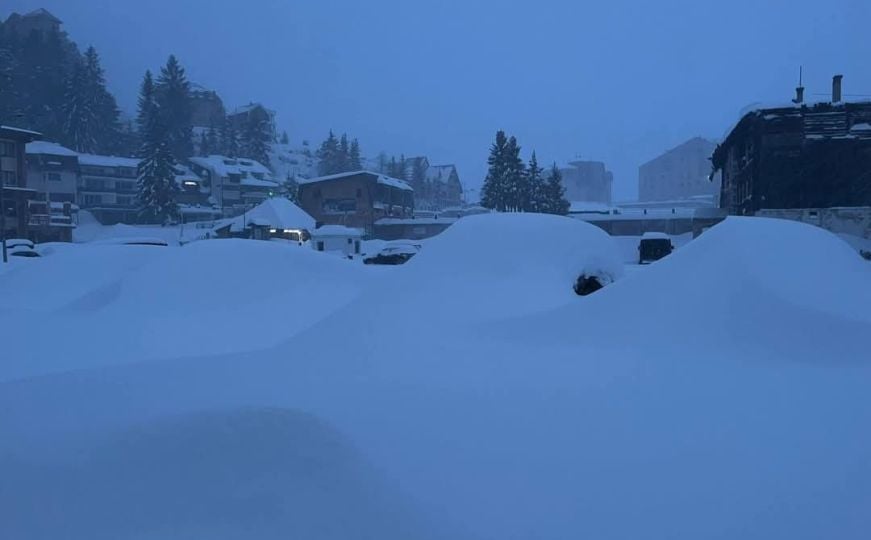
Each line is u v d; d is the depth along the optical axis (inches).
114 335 345.1
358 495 131.1
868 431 146.6
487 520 125.3
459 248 305.1
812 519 118.0
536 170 2741.1
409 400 179.3
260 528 125.1
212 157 3373.5
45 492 134.1
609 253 322.0
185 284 404.5
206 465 137.5
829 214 1373.0
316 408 166.9
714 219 1820.9
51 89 3540.8
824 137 1378.0
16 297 474.3
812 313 198.2
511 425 161.6
